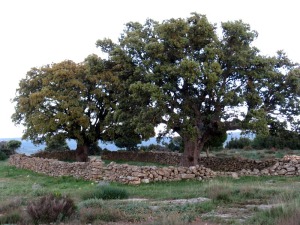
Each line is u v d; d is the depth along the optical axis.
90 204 13.16
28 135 34.41
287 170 23.33
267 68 23.92
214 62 22.14
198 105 24.86
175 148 45.81
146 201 15.02
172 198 15.58
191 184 20.66
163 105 22.58
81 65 33.22
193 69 21.84
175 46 23.50
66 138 34.34
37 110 32.06
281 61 25.80
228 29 23.64
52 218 11.30
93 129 34.16
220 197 14.35
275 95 24.75
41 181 24.86
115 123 32.22
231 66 24.19
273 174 23.41
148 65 24.09
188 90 24.28
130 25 26.95
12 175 29.05
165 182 21.77
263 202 13.44
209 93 24.05
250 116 22.55
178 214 11.16
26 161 32.69
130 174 21.78
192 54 23.92
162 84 23.84
